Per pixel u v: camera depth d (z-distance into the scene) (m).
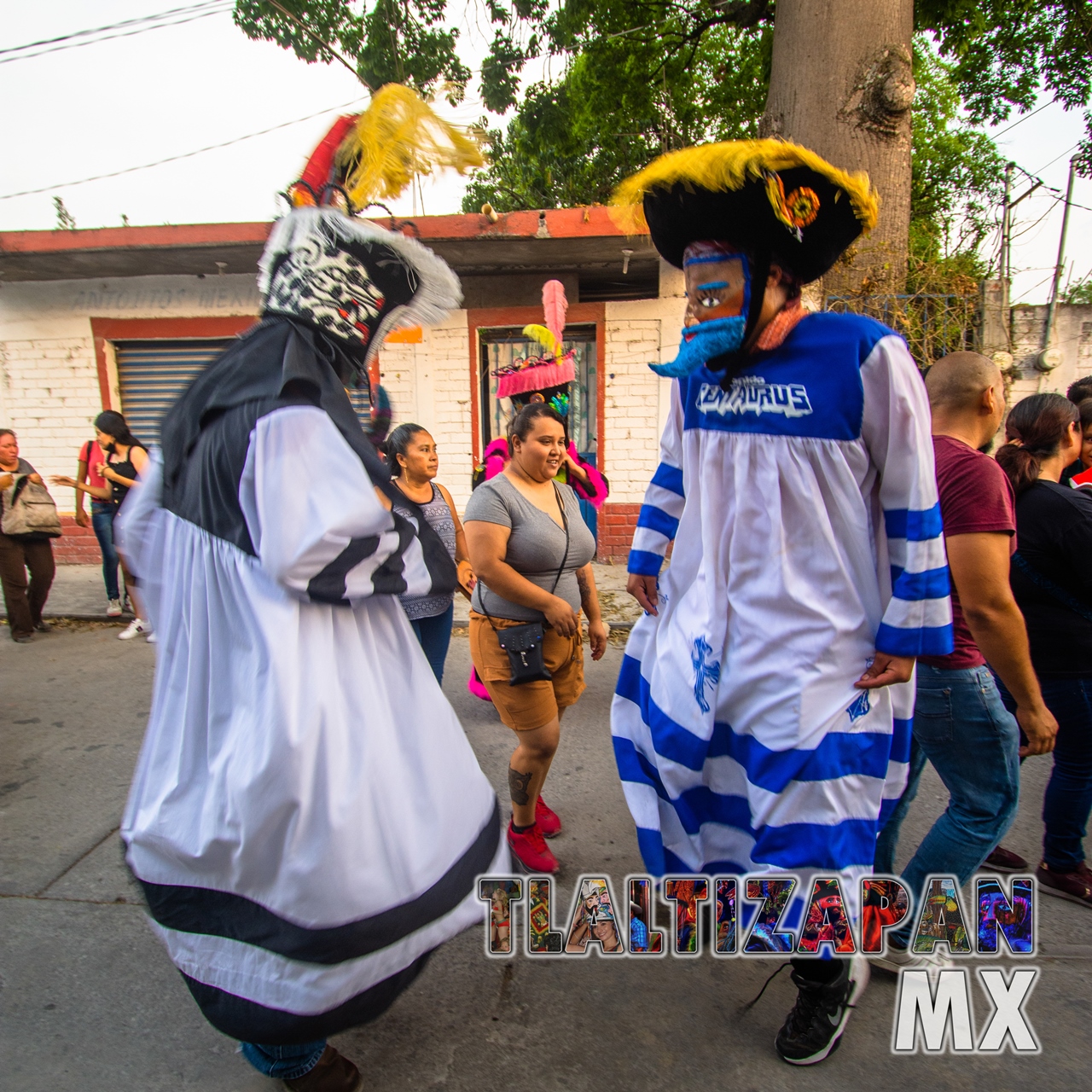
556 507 2.69
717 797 1.89
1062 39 9.52
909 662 1.67
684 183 1.56
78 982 2.27
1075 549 2.36
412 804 1.58
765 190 1.52
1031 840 2.98
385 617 1.67
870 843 1.71
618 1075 1.92
